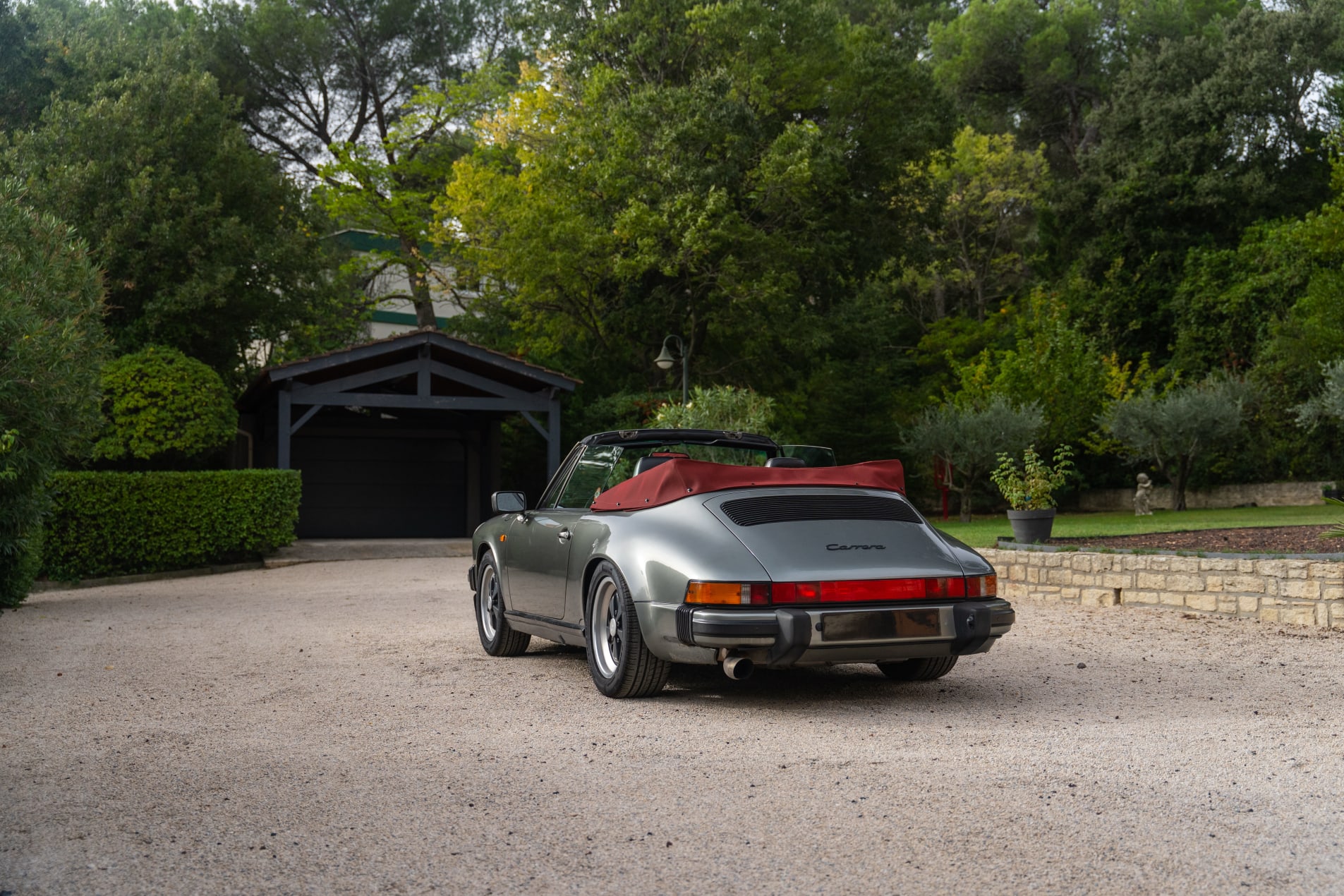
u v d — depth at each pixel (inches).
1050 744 191.0
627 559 231.9
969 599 225.6
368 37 1454.2
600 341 1213.1
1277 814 146.8
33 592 585.3
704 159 1059.3
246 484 699.4
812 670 281.1
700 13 1059.3
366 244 1459.2
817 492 239.1
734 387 1232.8
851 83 1154.0
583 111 1167.0
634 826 144.6
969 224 1927.9
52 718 221.9
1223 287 1401.3
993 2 2206.0
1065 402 1167.6
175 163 891.4
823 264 1158.3
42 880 125.6
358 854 134.2
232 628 383.9
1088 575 414.9
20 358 361.1
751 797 158.2
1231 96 1530.5
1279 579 348.5
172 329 879.1
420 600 484.1
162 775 174.1
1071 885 121.0
